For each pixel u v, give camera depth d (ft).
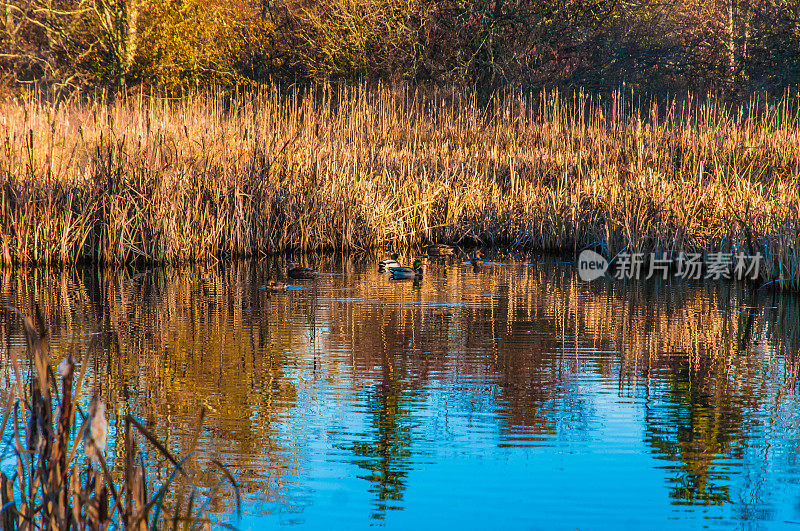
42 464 16.24
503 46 155.22
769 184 82.74
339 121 101.19
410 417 32.30
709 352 42.65
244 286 61.72
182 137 81.25
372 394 35.32
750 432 30.91
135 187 72.38
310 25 160.04
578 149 103.24
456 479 26.50
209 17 159.22
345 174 84.38
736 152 90.79
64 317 50.24
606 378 37.96
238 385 36.32
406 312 52.54
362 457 28.35
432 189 87.97
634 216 73.41
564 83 157.69
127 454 17.49
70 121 89.51
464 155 99.40
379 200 83.82
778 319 50.83
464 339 45.19
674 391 35.94
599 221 80.18
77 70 156.35
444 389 36.14
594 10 161.07
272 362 40.27
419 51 156.35
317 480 26.43
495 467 27.45
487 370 39.06
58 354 40.98
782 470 27.45
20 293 57.82
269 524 23.40
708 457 28.40
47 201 70.33
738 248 66.39
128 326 47.96
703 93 160.15
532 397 35.06
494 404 34.01
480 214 87.71
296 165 82.23
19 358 39.24
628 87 162.81
